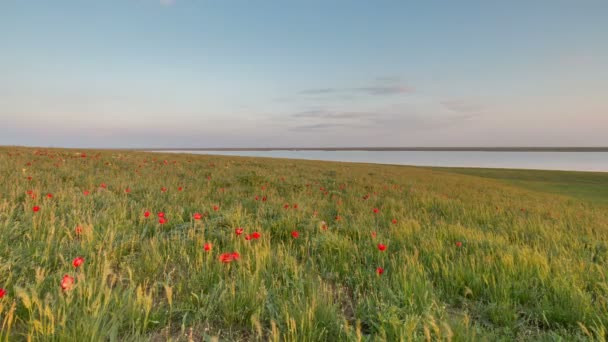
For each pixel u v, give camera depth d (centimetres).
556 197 1555
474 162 9750
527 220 693
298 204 662
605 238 543
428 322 208
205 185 895
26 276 265
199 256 335
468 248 439
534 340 234
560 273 331
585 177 3322
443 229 522
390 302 264
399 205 788
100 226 407
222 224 488
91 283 223
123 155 1819
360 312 253
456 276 322
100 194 610
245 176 1108
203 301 250
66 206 489
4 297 212
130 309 222
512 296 295
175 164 1456
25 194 538
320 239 426
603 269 347
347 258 383
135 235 396
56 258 286
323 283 307
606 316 251
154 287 264
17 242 329
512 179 3006
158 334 218
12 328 203
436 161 10281
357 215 643
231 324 232
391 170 2719
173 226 470
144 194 678
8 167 842
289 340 204
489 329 249
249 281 271
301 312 225
